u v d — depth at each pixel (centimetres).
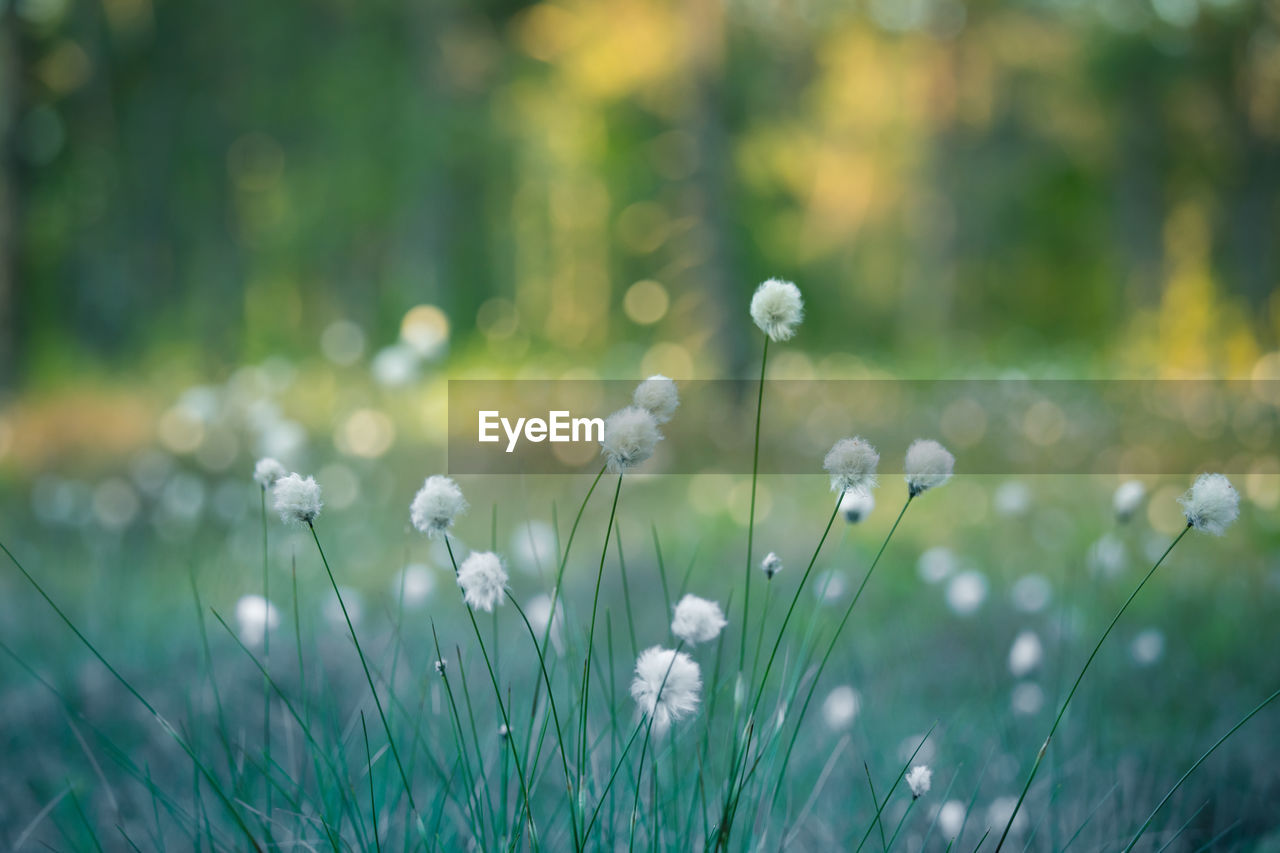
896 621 371
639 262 1522
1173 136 1795
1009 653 329
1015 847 208
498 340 1502
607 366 1127
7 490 658
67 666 311
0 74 1093
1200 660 316
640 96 1179
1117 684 290
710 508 632
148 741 258
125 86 1394
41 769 245
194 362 1396
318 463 681
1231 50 1692
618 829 192
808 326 1750
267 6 1401
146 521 554
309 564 468
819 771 240
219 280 1562
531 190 1712
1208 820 224
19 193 1092
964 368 1273
